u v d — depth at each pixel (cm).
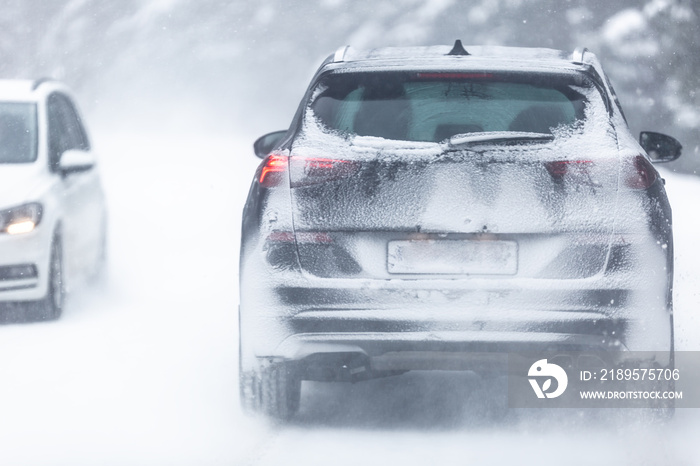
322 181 980
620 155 976
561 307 945
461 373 1308
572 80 1023
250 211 1006
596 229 955
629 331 955
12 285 1659
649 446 965
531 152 966
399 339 956
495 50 1130
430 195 962
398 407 1130
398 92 1034
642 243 959
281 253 979
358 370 991
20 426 1063
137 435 1020
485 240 958
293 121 1074
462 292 948
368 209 969
